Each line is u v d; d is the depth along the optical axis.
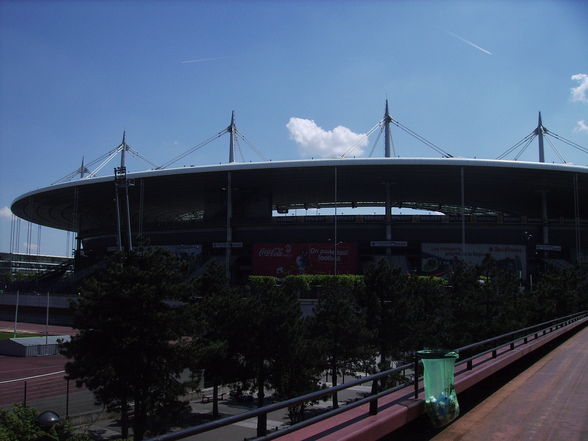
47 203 99.44
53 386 41.56
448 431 8.91
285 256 75.31
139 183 81.62
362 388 43.84
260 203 88.50
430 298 41.97
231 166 74.12
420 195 93.56
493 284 34.69
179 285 25.20
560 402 11.60
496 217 79.50
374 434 6.38
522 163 70.62
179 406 25.41
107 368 23.55
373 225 80.38
